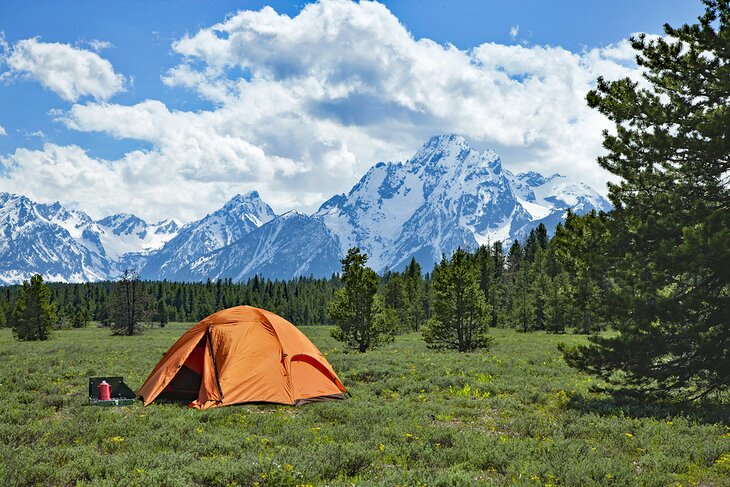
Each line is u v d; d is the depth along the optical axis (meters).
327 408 14.37
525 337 66.88
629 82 15.58
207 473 8.35
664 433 11.16
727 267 13.02
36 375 20.30
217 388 15.12
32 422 12.41
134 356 30.27
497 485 8.12
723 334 13.55
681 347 13.60
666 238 14.22
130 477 8.26
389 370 21.94
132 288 87.88
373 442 10.57
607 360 14.57
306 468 8.63
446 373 21.66
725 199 14.31
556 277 81.25
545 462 9.14
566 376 21.38
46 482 8.33
